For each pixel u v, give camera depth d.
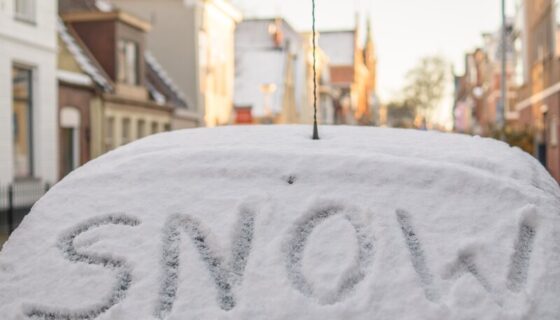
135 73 26.92
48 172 20.52
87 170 4.12
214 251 3.47
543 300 3.18
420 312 3.11
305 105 50.44
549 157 25.69
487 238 3.39
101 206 3.76
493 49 52.41
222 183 3.76
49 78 20.61
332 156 3.80
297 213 3.56
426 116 85.50
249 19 47.12
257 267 3.35
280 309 3.18
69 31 25.09
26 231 3.75
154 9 33.09
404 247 3.36
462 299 3.16
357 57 90.69
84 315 3.34
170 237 3.57
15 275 3.55
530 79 30.56
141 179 3.85
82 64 23.41
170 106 29.16
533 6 29.41
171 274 3.41
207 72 34.28
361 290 3.22
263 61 44.53
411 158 3.81
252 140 4.21
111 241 3.57
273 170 3.77
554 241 3.42
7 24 18.62
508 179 3.71
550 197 3.72
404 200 3.58
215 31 35.44
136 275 3.41
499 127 28.53
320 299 3.22
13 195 18.61
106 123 24.06
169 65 33.22
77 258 3.55
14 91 19.45
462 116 83.75
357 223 3.51
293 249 3.44
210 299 3.27
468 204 3.55
